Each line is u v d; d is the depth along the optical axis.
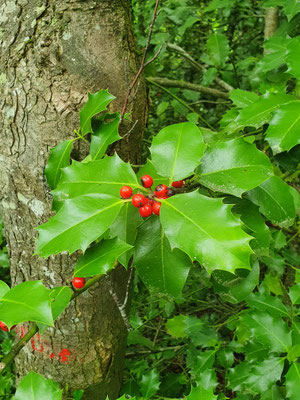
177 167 0.25
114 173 0.26
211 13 0.80
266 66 0.37
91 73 0.33
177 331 0.48
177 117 0.94
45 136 0.34
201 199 0.23
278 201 0.29
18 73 0.33
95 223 0.23
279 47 0.38
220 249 0.21
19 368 0.46
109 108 0.34
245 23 0.82
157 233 0.27
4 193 0.38
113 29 0.34
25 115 0.34
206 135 0.37
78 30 0.32
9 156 0.36
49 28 0.32
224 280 0.30
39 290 0.22
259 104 0.29
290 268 0.57
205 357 0.45
